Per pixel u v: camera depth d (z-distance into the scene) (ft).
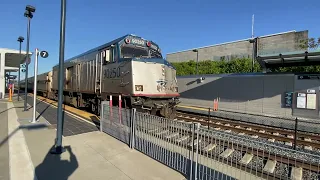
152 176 14.24
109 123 24.32
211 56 100.48
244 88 56.85
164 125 16.55
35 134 23.70
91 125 29.37
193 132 14.28
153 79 30.63
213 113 51.11
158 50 37.81
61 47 18.70
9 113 39.24
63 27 18.80
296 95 47.39
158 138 16.98
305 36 71.87
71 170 14.76
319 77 44.24
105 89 34.60
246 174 14.70
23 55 76.07
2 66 87.66
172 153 15.74
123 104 30.32
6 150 18.26
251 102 55.31
